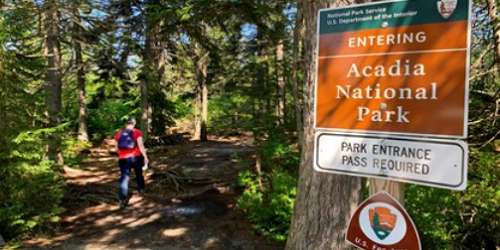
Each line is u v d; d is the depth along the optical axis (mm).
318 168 2510
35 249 6586
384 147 2264
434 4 2096
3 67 7484
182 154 15453
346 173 2398
